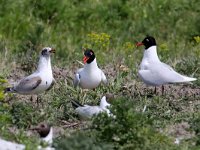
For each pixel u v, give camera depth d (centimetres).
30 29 2133
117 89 1578
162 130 1298
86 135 1212
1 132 1247
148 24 2273
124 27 2258
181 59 1889
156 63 1520
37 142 1113
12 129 1291
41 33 2028
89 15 2273
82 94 1528
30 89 1422
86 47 1950
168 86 1634
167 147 1184
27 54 1881
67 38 2134
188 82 1522
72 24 2233
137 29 2255
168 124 1352
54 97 1503
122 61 1873
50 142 1148
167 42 2197
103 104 1343
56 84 1612
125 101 1216
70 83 1622
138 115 1202
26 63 1772
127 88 1591
